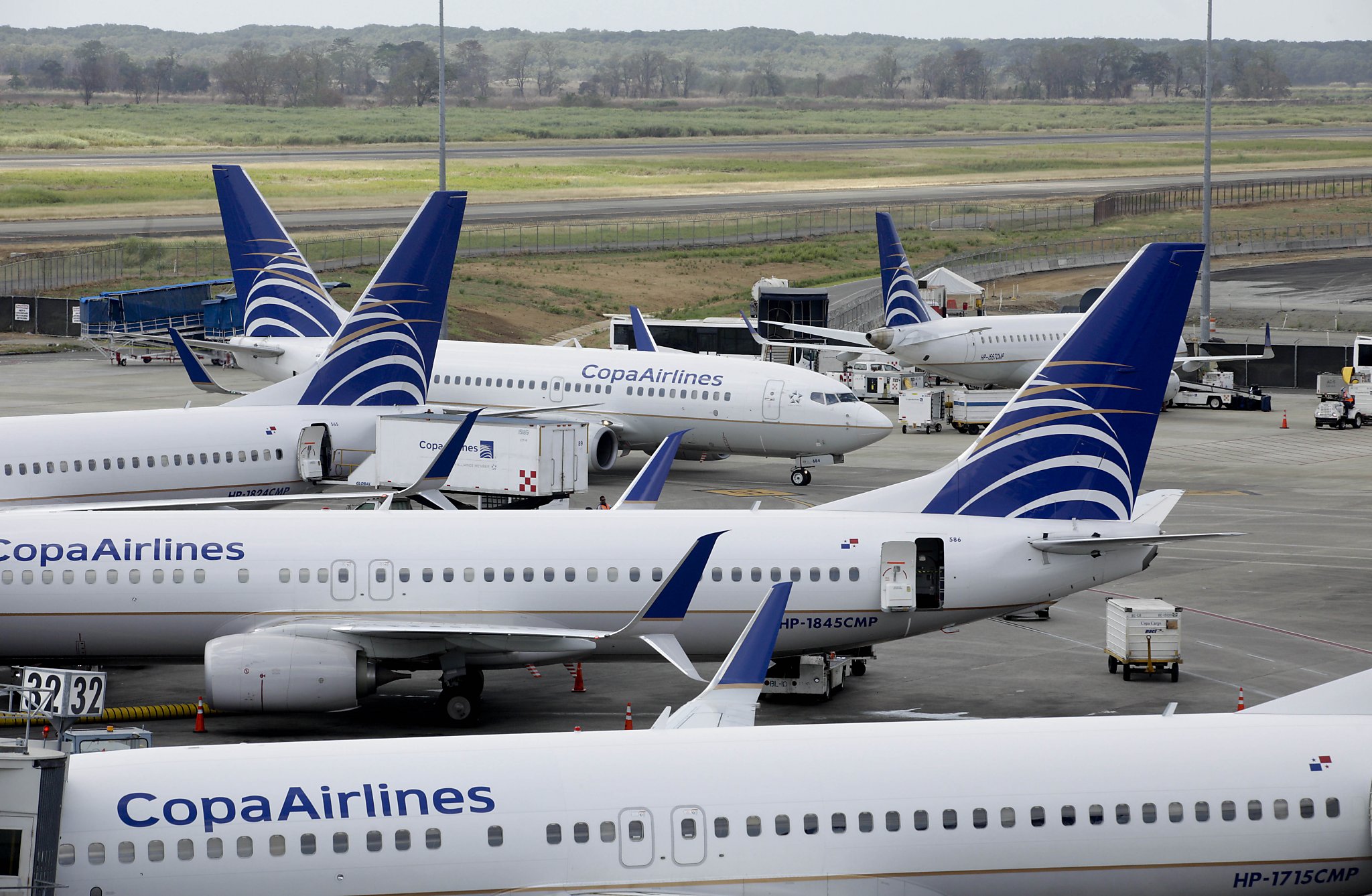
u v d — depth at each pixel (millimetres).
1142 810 86500
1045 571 146125
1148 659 164250
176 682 162625
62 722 132750
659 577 144500
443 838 81500
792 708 153875
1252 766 88500
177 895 79125
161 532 143500
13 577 140375
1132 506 148625
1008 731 90000
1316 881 87938
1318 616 197000
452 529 145625
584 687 162750
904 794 85312
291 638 138750
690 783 84625
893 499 149625
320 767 83312
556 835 82312
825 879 83625
